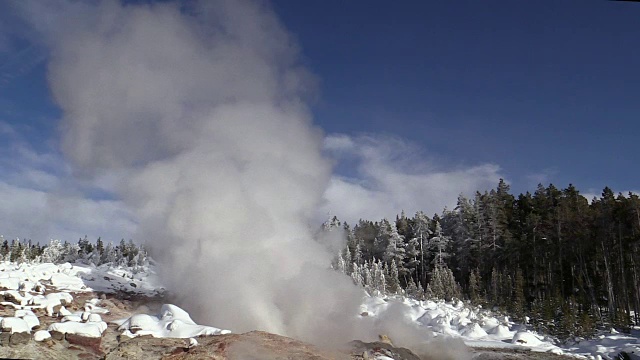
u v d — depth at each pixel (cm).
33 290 1237
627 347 2286
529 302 4456
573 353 2214
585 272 4338
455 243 6041
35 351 792
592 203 5312
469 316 3089
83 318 974
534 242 4872
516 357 1744
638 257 3978
